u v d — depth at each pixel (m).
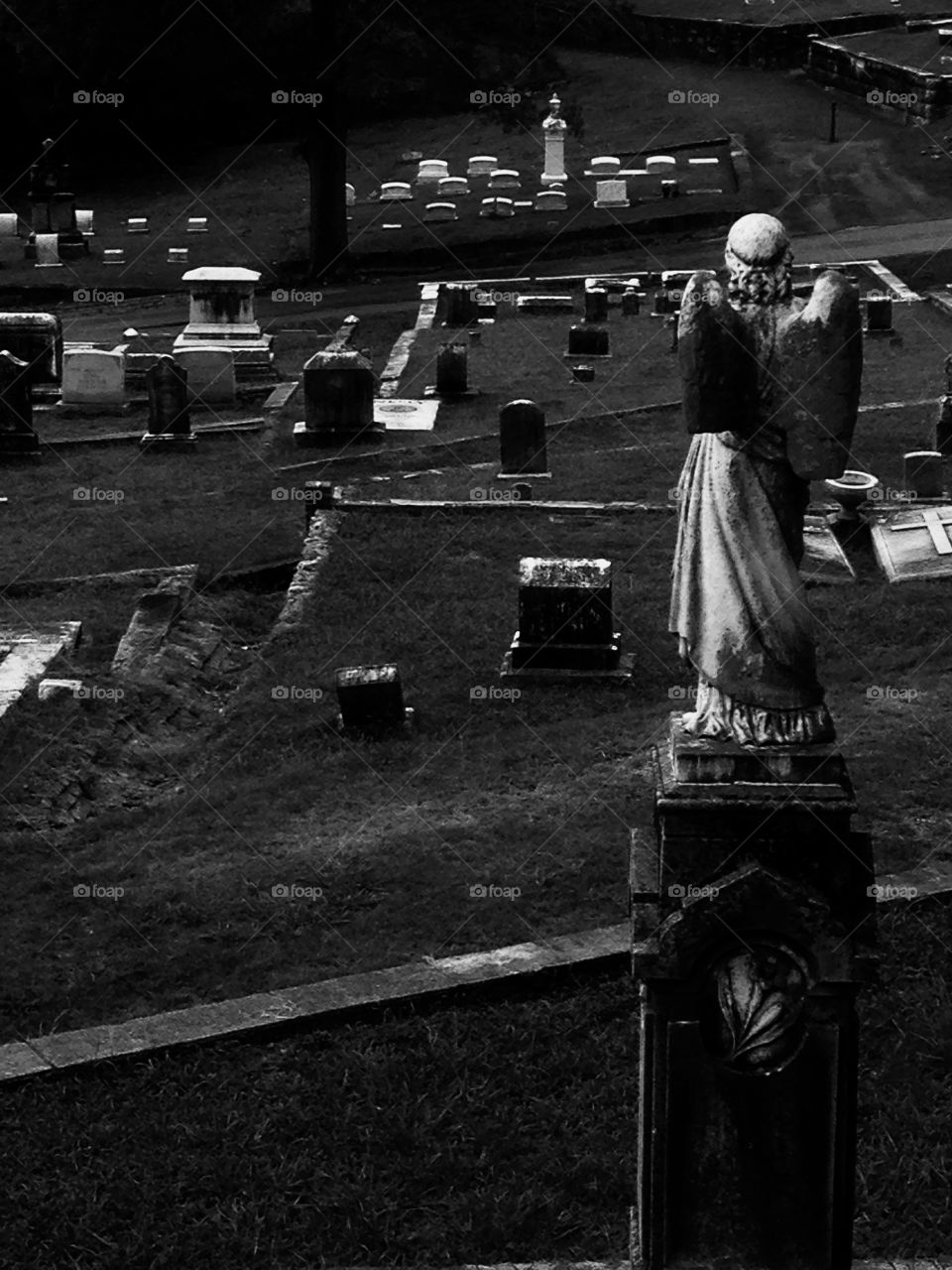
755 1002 8.31
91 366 36.34
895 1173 10.52
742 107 71.62
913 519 22.44
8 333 38.69
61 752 17.92
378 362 41.59
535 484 27.16
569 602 19.30
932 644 19.42
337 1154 11.01
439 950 13.25
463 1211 10.43
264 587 24.20
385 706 18.25
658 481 27.22
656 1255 8.71
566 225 57.84
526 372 37.28
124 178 71.56
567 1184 10.64
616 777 16.33
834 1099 8.45
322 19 53.31
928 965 12.41
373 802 16.44
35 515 27.69
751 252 7.96
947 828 14.41
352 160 69.50
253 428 33.56
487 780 16.67
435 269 55.62
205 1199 10.72
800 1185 8.55
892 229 54.44
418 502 25.23
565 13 68.94
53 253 58.94
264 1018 12.27
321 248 55.00
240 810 16.56
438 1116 11.24
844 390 7.88
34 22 61.69
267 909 14.14
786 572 8.24
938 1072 11.41
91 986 13.16
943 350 37.53
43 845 15.94
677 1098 8.51
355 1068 11.78
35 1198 10.77
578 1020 12.16
